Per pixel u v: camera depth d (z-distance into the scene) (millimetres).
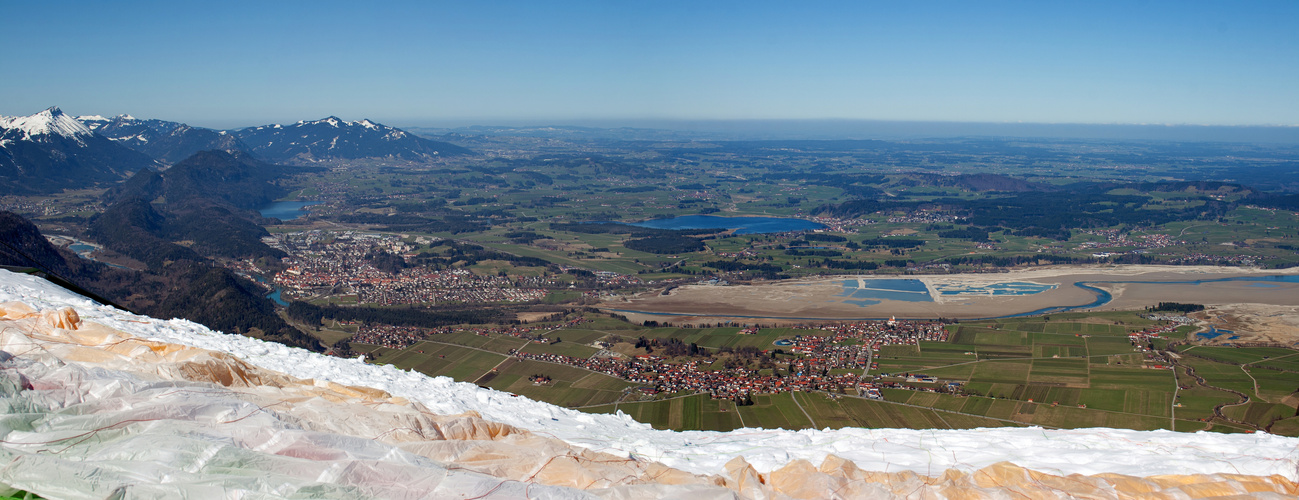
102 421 16906
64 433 16219
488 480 16609
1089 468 22047
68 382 18391
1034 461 23078
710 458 23297
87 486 14570
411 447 18578
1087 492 18859
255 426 17828
